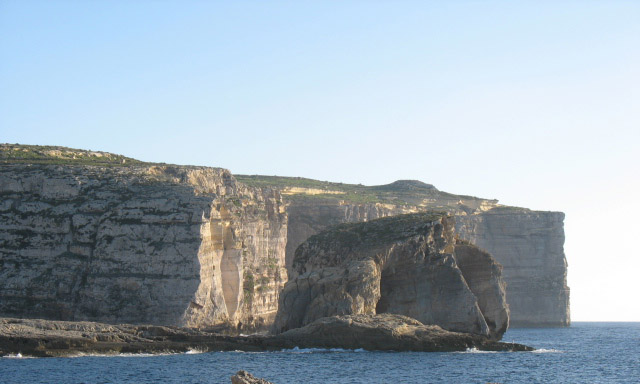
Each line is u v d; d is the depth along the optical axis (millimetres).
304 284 127000
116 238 133750
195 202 134875
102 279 132125
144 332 115125
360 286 122688
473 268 134875
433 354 115500
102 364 98250
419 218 134125
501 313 134125
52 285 132750
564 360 117500
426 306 127562
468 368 102250
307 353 113188
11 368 93625
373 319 118812
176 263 131625
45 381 86000
